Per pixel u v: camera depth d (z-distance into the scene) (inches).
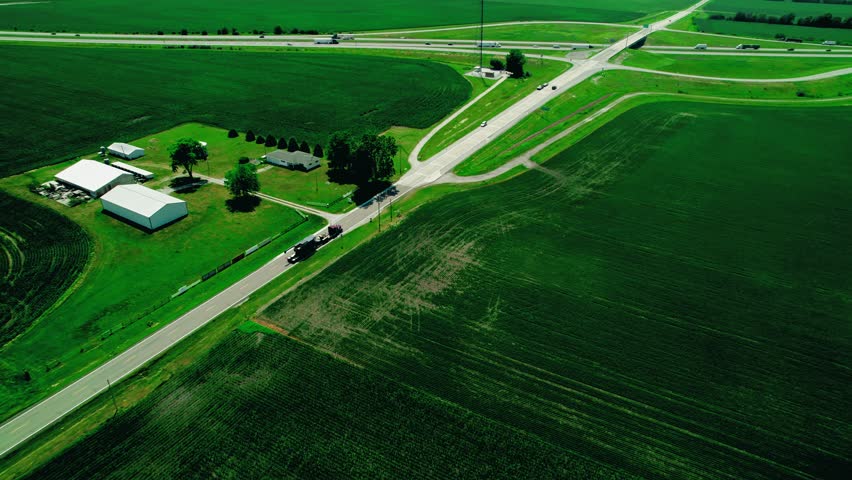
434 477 1940.2
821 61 7401.6
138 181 4195.4
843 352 2513.5
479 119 5551.2
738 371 2407.7
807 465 2001.7
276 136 5152.6
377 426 2132.1
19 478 1927.9
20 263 3144.7
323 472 1956.2
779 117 5526.6
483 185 4124.0
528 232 3459.6
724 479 1947.6
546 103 5910.4
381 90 6471.5
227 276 3068.4
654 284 2972.4
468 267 3110.2
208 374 2372.0
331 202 3927.2
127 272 3080.7
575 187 4072.3
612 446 2065.7
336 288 2933.1
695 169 4355.3
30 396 2268.7
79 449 2043.6
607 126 5270.7
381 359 2453.2
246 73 7101.4
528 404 2236.7
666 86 6530.5
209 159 4653.1
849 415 2198.6
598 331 2630.4
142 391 2290.8
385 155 4023.1
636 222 3580.2
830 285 2974.9
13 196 3924.7
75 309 2778.1
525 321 2689.5
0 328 2642.7
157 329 2645.2
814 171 4313.5
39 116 5521.7
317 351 2495.1
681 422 2164.1
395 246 3324.3
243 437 2089.1
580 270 3085.6
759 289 2935.5
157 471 1963.6
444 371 2393.0
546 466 1987.0
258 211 3786.9
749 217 3646.7
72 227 3518.7
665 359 2468.0
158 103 5979.3
